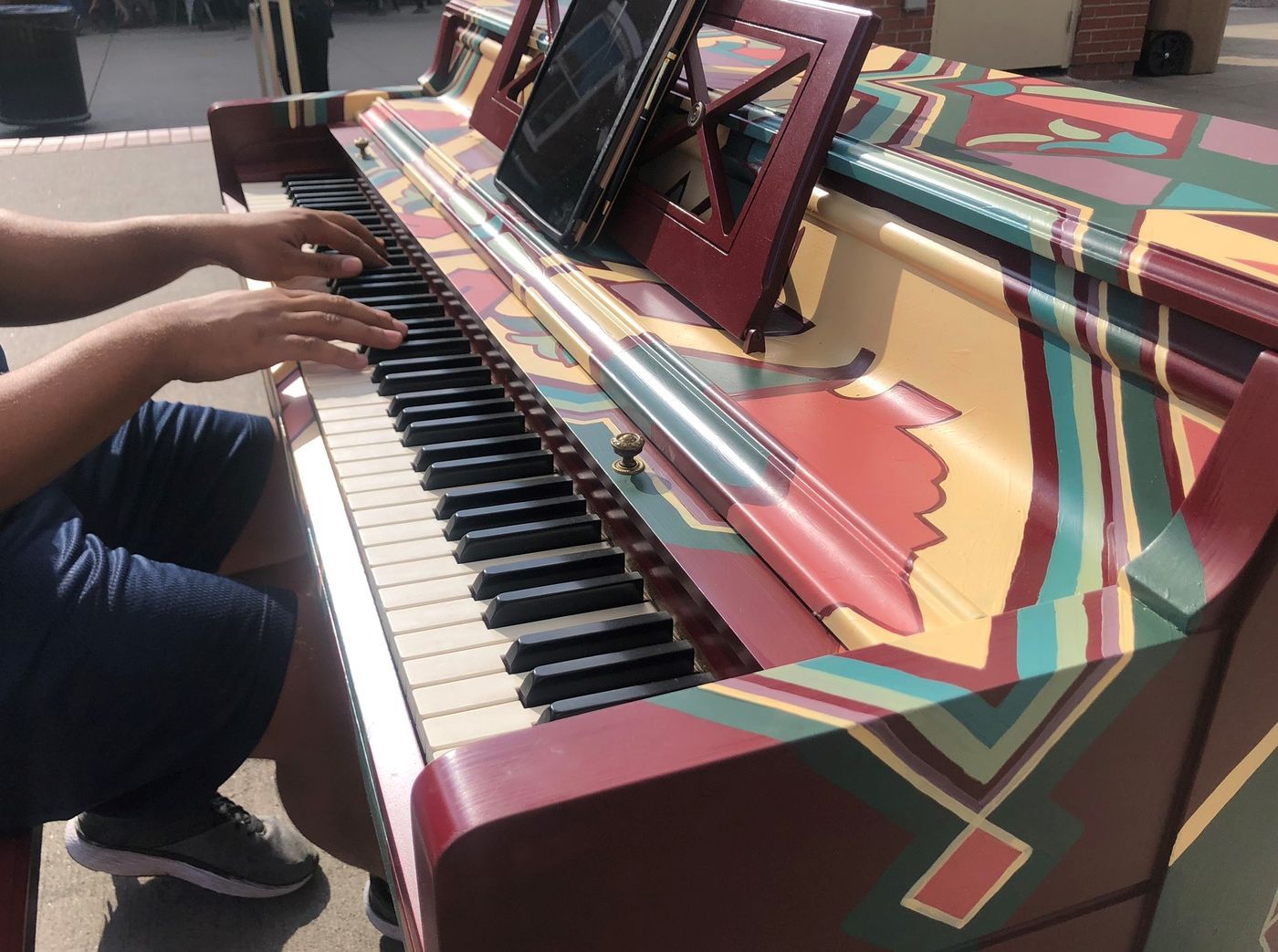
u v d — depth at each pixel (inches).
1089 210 30.1
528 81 67.6
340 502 43.8
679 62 48.1
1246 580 23.7
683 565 31.8
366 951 60.2
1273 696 26.3
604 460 37.6
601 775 20.6
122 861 59.6
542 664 33.6
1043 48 176.7
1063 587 27.5
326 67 231.8
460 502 41.6
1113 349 28.1
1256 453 23.4
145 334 45.2
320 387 52.7
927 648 23.8
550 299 48.3
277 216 62.6
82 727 42.6
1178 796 26.8
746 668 29.6
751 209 41.4
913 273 36.8
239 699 45.1
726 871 22.4
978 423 33.1
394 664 34.9
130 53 350.0
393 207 66.9
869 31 38.3
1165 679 24.6
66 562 43.6
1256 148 38.1
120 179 188.4
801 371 39.4
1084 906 27.9
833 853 23.3
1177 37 165.2
